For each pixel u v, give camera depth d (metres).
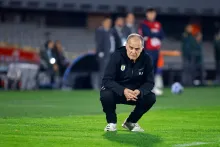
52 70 50.97
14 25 60.47
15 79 49.09
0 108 30.41
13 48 50.97
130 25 43.81
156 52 39.38
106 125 22.02
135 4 63.78
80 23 63.56
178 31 68.19
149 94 19.73
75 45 61.44
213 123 23.36
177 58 61.88
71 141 17.94
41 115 26.52
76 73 51.09
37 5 59.62
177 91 43.72
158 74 47.06
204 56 67.31
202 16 67.81
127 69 19.50
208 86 56.50
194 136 19.41
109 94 19.52
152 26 39.16
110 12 62.75
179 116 26.03
